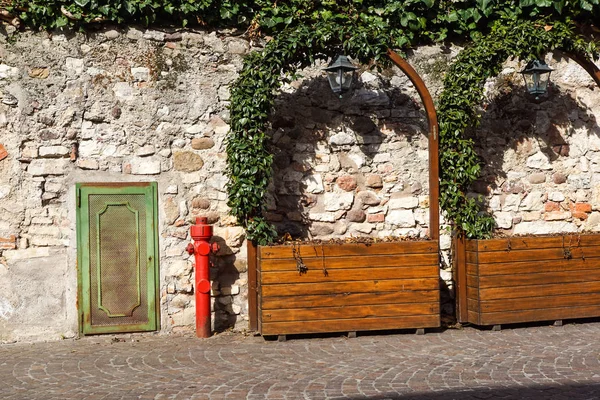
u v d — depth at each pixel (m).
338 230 7.22
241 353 5.89
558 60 7.68
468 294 6.84
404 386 4.79
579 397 4.47
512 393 4.58
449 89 6.90
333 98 7.23
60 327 6.61
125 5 6.59
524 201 7.57
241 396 4.61
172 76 6.86
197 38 6.92
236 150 6.46
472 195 7.46
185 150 6.88
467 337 6.42
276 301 6.31
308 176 7.17
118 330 6.72
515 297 6.73
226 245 6.95
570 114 7.70
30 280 6.55
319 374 5.15
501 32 6.90
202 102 6.92
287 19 7.00
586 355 5.60
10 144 6.51
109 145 6.71
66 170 6.62
